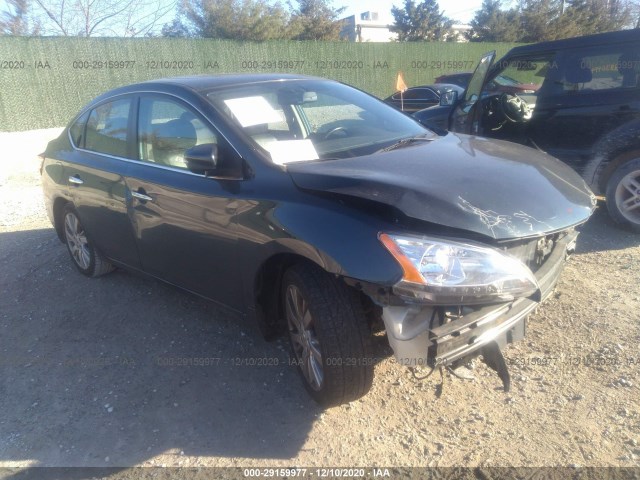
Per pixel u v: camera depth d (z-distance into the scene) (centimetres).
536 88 574
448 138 375
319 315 273
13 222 684
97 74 1839
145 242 388
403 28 3991
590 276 443
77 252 497
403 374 331
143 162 385
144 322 414
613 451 265
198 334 392
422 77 2352
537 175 309
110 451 290
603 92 528
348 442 283
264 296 322
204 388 334
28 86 1731
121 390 339
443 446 277
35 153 1232
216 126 335
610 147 530
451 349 254
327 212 272
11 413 326
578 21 3397
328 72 2205
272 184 300
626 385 309
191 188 336
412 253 246
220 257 328
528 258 288
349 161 315
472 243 252
